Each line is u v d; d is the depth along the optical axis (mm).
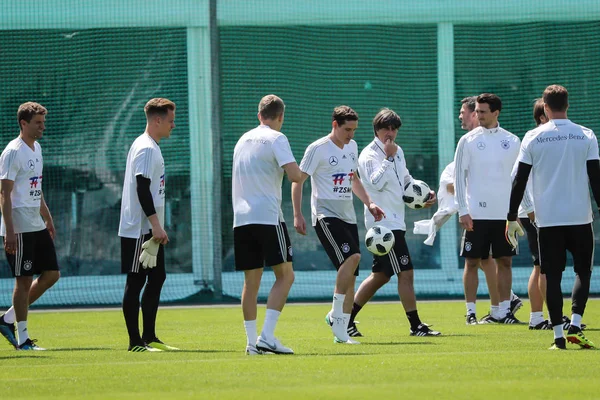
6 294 50031
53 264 27688
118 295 50000
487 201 32469
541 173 23703
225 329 33750
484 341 26516
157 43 51781
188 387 17438
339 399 15656
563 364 20250
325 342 27172
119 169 51281
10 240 26406
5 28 51438
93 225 50906
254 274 23391
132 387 17625
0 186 26484
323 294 50562
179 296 49750
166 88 51688
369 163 29500
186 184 51000
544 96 24094
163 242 24297
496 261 33312
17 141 26938
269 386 17344
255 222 22938
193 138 51250
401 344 25922
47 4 51625
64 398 16406
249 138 23344
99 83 51594
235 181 23391
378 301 48344
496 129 32562
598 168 23438
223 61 51719
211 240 50656
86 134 51312
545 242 23719
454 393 16266
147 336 25656
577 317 23609
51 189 50875
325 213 26859
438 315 38906
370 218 29656
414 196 29766
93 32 51719
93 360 22797
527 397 15883
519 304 35000
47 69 51562
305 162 26516
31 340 26891
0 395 16969
